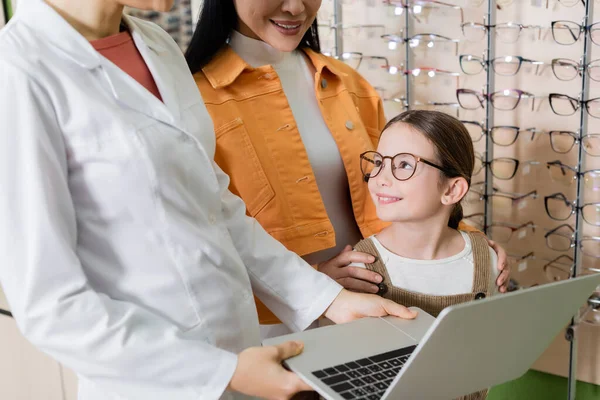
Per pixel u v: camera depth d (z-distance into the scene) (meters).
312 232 1.47
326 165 1.52
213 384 0.91
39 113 0.85
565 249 1.87
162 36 1.15
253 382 0.91
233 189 1.42
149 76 1.03
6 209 0.84
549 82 1.81
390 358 1.00
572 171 1.80
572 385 1.85
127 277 0.95
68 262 0.86
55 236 0.84
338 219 1.56
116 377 0.89
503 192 1.96
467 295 1.33
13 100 0.83
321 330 1.10
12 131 0.83
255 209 1.42
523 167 1.90
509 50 1.85
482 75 1.91
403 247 1.37
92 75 0.93
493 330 0.89
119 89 0.93
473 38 1.89
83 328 0.86
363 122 1.71
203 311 0.99
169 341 0.90
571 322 1.81
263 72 1.46
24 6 0.93
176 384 0.90
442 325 0.79
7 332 1.92
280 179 1.45
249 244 1.19
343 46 2.12
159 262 0.95
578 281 0.95
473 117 1.95
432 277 1.35
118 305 0.90
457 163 1.30
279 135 1.45
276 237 1.44
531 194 1.89
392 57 2.05
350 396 0.88
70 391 1.86
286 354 0.98
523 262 1.92
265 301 1.24
